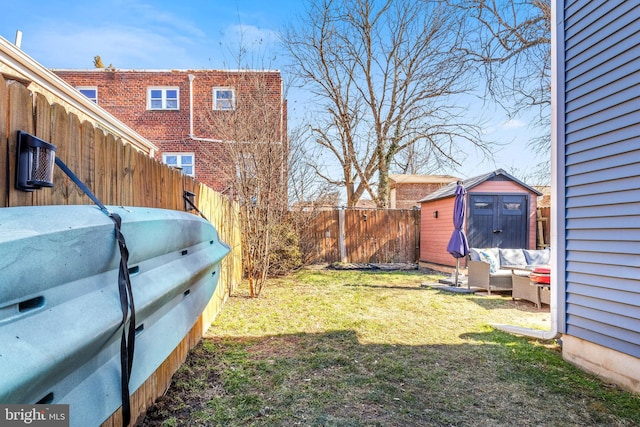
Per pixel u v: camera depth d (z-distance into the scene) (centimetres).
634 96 281
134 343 141
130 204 230
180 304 219
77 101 566
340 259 1132
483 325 468
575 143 338
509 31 796
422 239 1148
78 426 111
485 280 693
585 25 326
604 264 307
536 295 575
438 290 721
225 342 392
